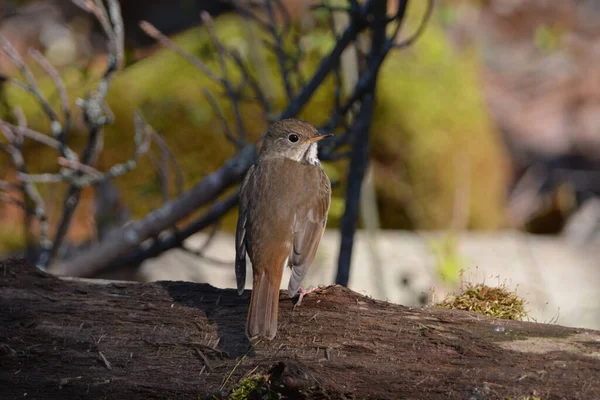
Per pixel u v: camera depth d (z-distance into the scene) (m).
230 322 6.78
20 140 10.31
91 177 9.93
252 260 7.16
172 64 14.55
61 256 11.12
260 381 5.94
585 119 21.28
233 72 13.91
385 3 9.50
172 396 6.29
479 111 15.70
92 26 18.73
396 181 14.59
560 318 12.83
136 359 6.53
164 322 6.80
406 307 6.70
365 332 6.49
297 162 7.94
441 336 6.38
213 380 6.30
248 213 7.41
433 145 14.69
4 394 6.43
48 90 14.55
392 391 5.99
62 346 6.66
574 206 19.20
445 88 15.35
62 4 18.83
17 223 14.36
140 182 14.04
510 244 14.53
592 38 23.22
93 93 10.12
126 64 9.96
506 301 7.06
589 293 13.33
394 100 14.55
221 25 14.67
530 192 19.27
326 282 13.03
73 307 6.96
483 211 15.38
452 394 5.93
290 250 7.24
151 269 13.05
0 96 11.90
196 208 10.40
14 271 7.28
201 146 14.10
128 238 10.44
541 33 16.50
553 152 20.41
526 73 22.28
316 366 6.22
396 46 9.32
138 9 18.98
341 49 9.54
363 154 9.98
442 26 17.17
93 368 6.50
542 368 6.02
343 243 10.05
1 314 6.91
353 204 10.01
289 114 9.70
